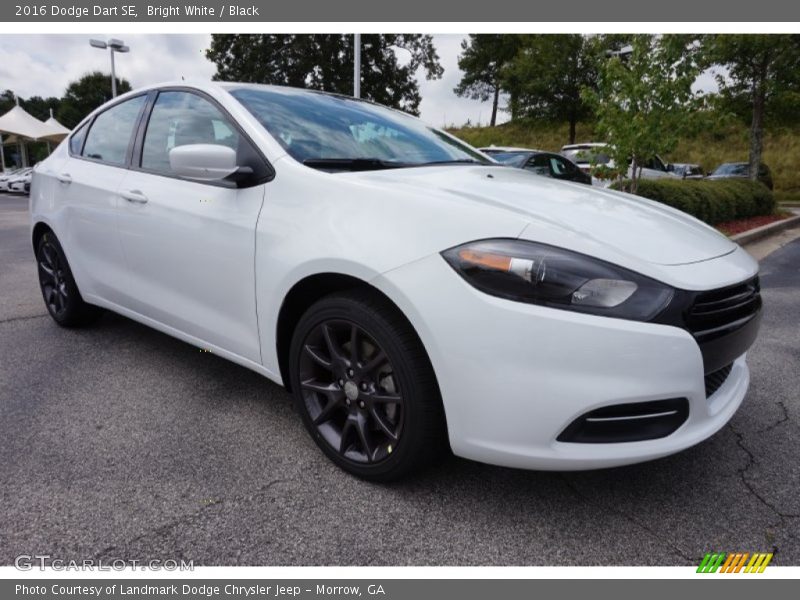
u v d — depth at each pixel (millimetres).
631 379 1655
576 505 1995
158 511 1906
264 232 2209
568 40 23500
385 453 2018
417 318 1793
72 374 3029
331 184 2107
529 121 25422
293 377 2250
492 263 1726
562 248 1730
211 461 2213
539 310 1676
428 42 30578
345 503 1977
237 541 1784
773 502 2031
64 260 3518
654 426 1774
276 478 2111
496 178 2496
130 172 2961
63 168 3479
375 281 1869
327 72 28406
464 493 2047
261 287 2236
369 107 3191
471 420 1778
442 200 1921
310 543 1786
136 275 2916
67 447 2289
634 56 8164
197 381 2965
